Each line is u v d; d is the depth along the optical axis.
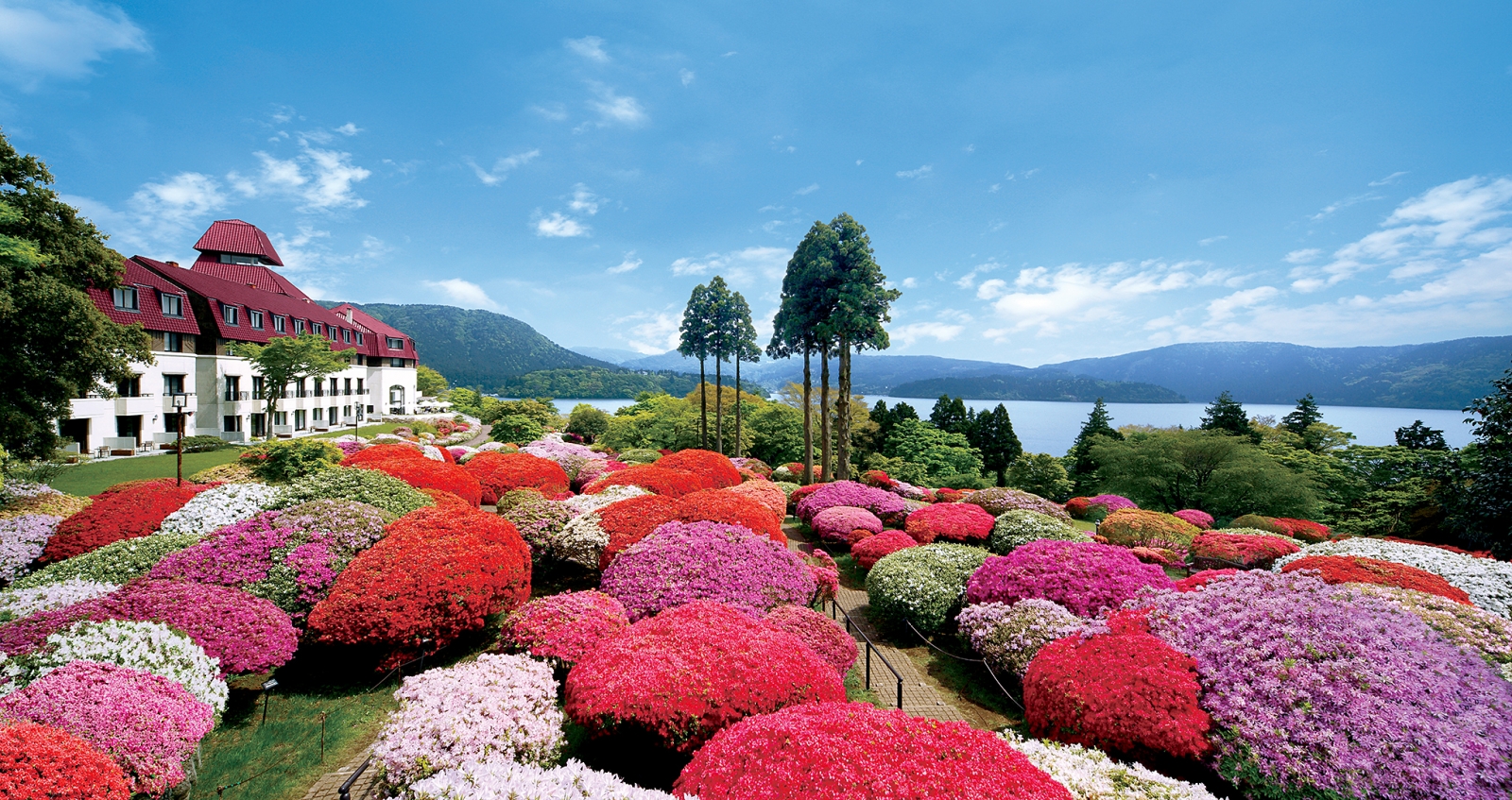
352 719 6.53
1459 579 9.54
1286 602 6.26
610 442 43.44
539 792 4.06
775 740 4.52
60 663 5.41
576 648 6.90
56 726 4.41
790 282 26.25
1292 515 23.03
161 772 4.57
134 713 4.75
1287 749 4.77
